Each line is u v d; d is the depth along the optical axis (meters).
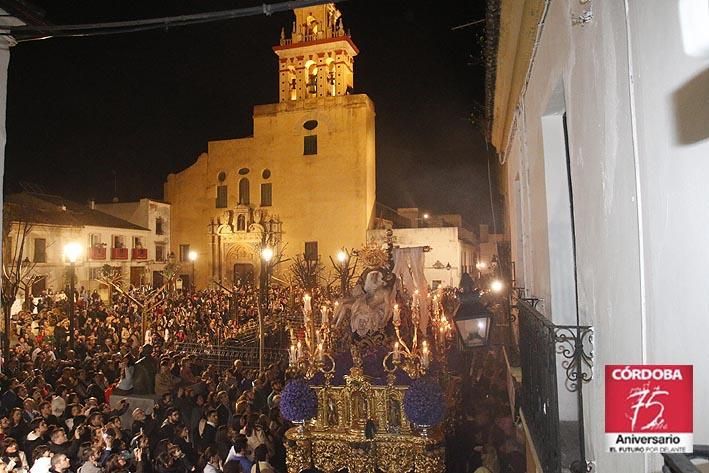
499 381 12.36
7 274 22.98
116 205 45.25
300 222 43.59
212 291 34.84
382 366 10.46
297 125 44.22
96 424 9.42
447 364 12.60
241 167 45.19
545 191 5.18
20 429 9.57
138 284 41.84
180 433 9.64
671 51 2.24
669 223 2.30
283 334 22.02
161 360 14.42
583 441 3.56
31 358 16.86
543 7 4.66
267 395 12.45
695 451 1.96
